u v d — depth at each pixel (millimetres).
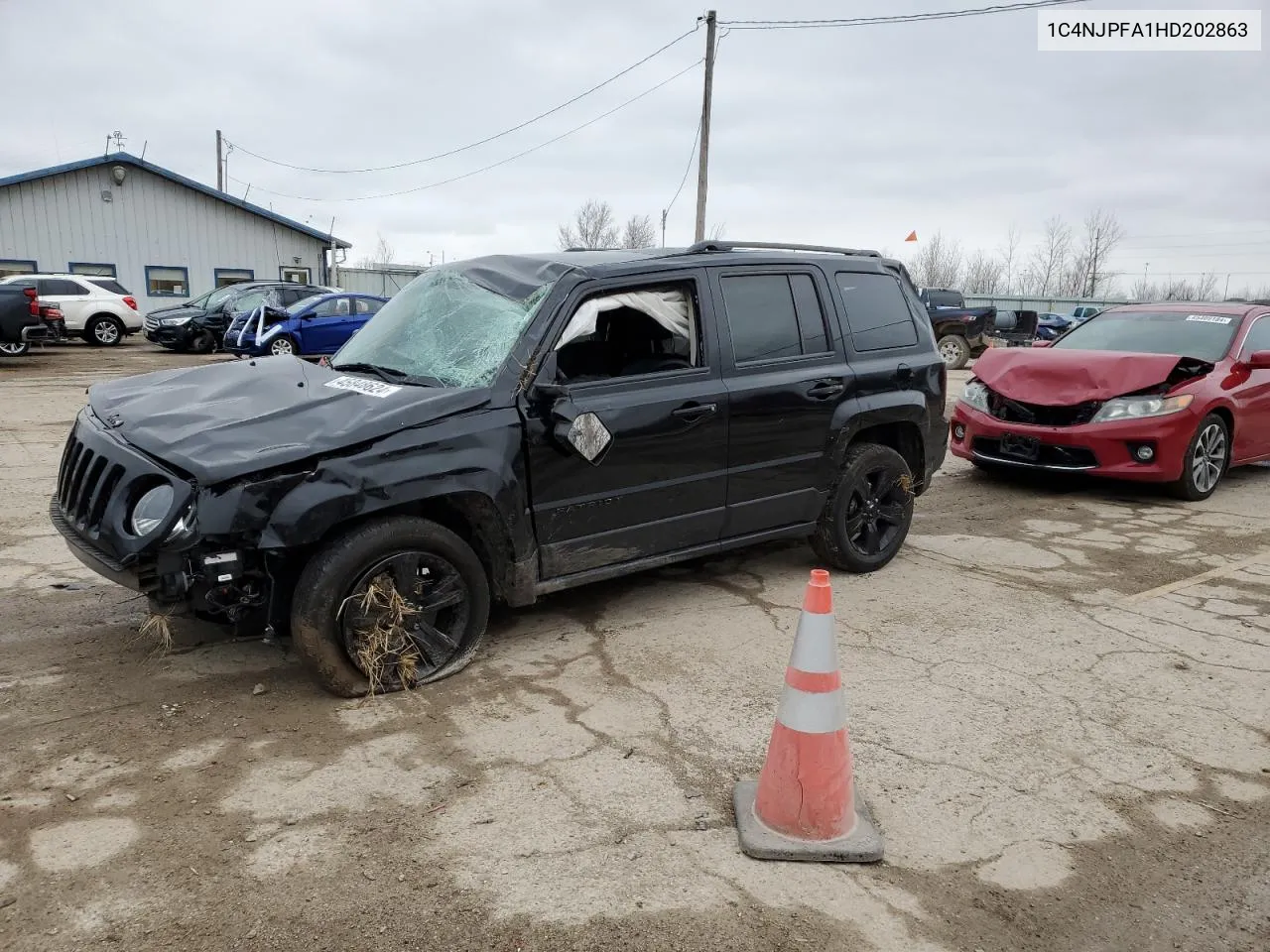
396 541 3490
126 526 3295
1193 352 7824
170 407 3764
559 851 2645
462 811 2834
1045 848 2740
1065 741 3393
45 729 3283
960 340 20531
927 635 4441
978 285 71625
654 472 4230
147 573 3275
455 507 3725
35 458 7992
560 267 4180
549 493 3902
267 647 4062
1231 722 3574
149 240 29094
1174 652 4277
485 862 2586
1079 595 5082
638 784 3018
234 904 2383
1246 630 4574
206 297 20984
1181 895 2545
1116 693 3812
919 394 5426
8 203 26859
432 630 3709
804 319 4914
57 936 2250
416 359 4137
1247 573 5531
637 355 4453
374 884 2480
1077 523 6754
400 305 4664
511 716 3477
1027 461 7520
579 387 4020
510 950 2250
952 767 3189
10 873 2484
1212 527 6660
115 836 2660
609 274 4172
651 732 3385
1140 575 5473
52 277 21141
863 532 5391
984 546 6078
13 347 17188
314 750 3182
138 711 3439
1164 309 8461
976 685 3861
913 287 5766
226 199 29938
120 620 4359
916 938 2342
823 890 2518
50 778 2957
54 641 4098
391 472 3428
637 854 2645
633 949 2264
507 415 3756
